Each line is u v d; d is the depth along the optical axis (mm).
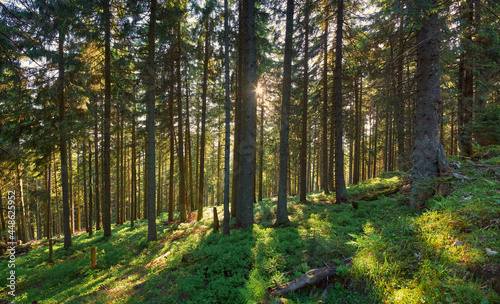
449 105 14547
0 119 11688
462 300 2781
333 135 20750
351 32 12625
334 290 4039
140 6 12055
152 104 12008
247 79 10438
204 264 6430
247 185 10562
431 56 7320
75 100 13445
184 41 16219
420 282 3332
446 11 10273
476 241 3631
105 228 15062
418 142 7453
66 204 14133
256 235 8250
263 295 3971
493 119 9828
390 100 12242
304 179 14898
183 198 16141
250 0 10406
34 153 14000
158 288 6012
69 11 9023
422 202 6895
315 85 18641
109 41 13250
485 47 12297
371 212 8234
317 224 7855
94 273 9453
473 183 5832
